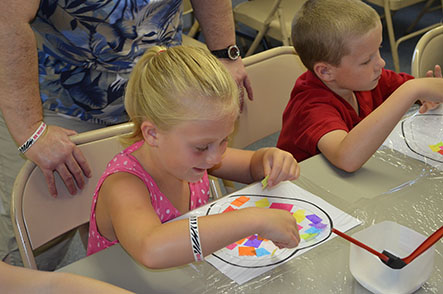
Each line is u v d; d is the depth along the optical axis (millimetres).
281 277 811
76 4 1207
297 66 1590
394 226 814
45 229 1121
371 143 1079
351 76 1359
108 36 1281
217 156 925
